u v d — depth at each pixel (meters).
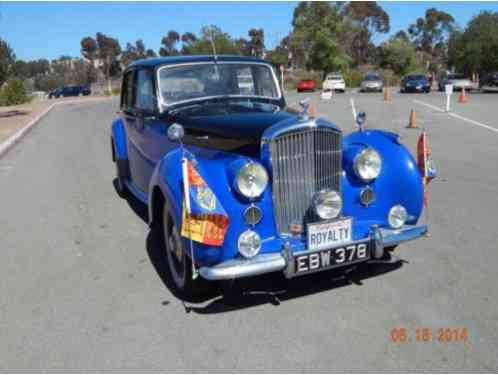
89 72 102.06
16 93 38.94
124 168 6.97
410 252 4.84
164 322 3.69
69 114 26.42
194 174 3.51
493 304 3.80
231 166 3.63
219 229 3.43
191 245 3.47
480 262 4.56
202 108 4.97
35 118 22.83
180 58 5.29
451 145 10.84
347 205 4.09
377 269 4.48
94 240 5.52
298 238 3.82
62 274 4.62
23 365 3.21
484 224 5.57
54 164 10.42
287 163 3.71
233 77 5.37
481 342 3.31
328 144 3.89
